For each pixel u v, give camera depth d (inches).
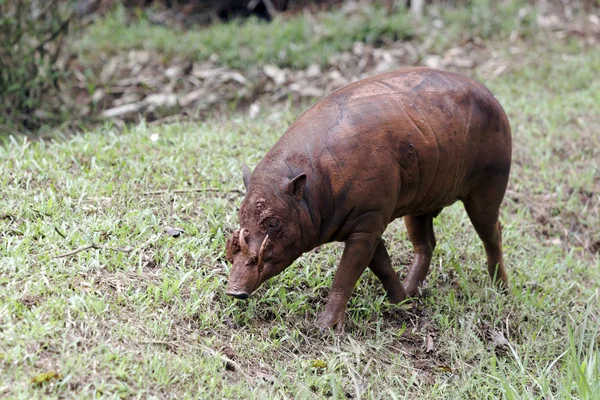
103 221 268.2
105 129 400.2
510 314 279.1
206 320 235.5
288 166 234.5
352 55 575.5
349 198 237.0
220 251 269.6
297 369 228.2
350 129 238.4
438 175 253.6
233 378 219.9
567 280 320.8
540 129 443.8
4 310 213.2
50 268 237.1
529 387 243.3
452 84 258.8
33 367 197.8
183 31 650.8
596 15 637.9
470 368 249.9
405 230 314.2
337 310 248.2
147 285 243.1
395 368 241.3
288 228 229.8
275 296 255.8
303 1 703.7
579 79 521.0
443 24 622.5
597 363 236.2
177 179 313.6
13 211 266.8
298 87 527.8
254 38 589.6
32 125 469.1
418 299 279.6
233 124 414.0
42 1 485.1
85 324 217.6
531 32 603.5
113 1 666.2
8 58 461.4
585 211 380.2
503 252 324.5
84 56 568.1
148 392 199.6
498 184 271.1
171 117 445.7
